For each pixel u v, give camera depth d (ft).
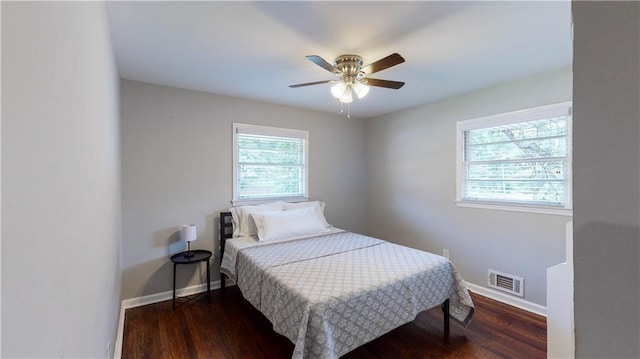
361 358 6.91
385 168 14.44
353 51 7.36
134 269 9.68
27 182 1.57
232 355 7.07
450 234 11.57
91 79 3.60
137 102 9.69
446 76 9.16
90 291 3.38
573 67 1.41
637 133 1.22
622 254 1.27
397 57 6.30
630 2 1.24
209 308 9.57
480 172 10.73
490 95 10.19
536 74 8.98
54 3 2.06
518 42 6.90
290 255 8.63
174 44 6.98
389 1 5.34
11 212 1.40
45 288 1.83
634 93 1.23
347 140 14.94
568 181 8.55
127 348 7.32
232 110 11.53
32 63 1.65
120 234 8.75
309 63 8.14
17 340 1.45
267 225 10.56
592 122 1.34
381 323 6.39
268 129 12.36
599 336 1.34
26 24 1.57
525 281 9.38
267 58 7.81
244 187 11.96
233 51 7.39
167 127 10.21
